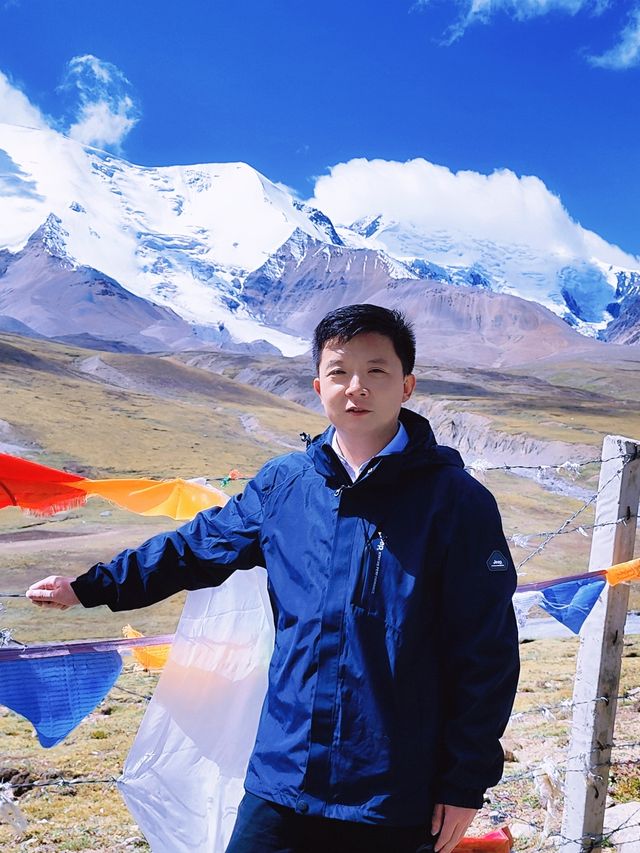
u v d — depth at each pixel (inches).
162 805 131.5
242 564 119.3
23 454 4677.7
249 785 107.9
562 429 6756.9
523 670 800.3
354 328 113.2
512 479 4151.1
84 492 150.9
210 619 135.4
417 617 105.3
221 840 133.5
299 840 103.2
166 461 4980.3
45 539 2484.0
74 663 119.2
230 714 135.6
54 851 252.2
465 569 106.8
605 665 170.7
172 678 133.0
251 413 7524.6
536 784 171.2
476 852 146.9
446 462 111.7
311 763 103.0
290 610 108.8
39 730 114.9
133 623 1609.3
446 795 102.7
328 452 110.5
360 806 101.6
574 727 175.5
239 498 121.8
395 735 103.0
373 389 113.3
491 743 104.6
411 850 103.2
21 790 324.2
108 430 5546.3
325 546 108.8
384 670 104.0
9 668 114.1
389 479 108.1
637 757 324.8
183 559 119.2
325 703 104.0
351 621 105.0
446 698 107.7
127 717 506.0
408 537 107.0
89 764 394.6
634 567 165.5
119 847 255.0
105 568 118.1
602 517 173.3
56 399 6259.8
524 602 163.5
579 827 173.9
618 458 169.9
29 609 1656.0
